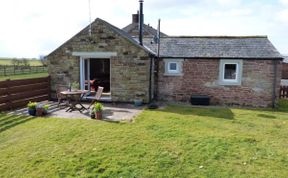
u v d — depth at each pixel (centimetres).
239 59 1284
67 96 1102
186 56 1335
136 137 705
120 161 548
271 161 561
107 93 1499
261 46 1346
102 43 1271
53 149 616
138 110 1105
